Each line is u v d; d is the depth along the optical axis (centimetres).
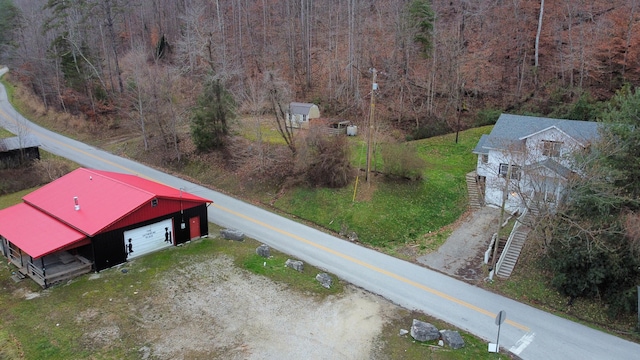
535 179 2488
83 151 4616
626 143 2412
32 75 6031
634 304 2209
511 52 5112
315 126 3575
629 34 4353
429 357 1892
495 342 2009
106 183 2927
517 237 2867
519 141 3169
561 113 4338
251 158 3859
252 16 6419
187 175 4028
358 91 4844
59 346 1888
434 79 4716
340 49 5603
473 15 5256
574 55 4659
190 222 2872
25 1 7950
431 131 4522
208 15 6388
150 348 1888
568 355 1944
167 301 2219
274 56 5691
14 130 5150
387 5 5800
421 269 2625
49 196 2934
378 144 3859
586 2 5078
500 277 2542
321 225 3169
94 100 5353
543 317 2222
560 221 2462
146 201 2608
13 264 2597
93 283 2367
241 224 3150
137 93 4434
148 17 7119
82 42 5509
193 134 4103
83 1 5672
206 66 5216
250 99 4316
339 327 2067
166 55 5991
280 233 3031
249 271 2517
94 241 2438
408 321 2136
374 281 2477
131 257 2625
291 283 2412
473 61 5050
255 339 1961
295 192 3484
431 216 3206
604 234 2288
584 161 2430
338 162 3450
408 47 4769
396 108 4834
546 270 2545
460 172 3772
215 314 2127
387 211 3188
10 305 2175
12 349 1850
